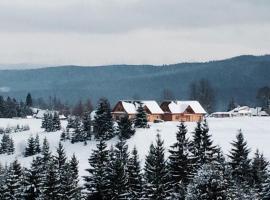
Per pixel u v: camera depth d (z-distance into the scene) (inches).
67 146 4751.5
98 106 4827.8
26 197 2127.2
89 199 2110.0
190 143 2331.4
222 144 4146.2
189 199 1190.9
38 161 2192.4
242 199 1638.8
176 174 2151.8
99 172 2100.1
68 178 2096.5
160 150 2044.8
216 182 1183.6
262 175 2313.0
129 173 2207.2
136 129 4867.1
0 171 2529.5
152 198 1945.1
